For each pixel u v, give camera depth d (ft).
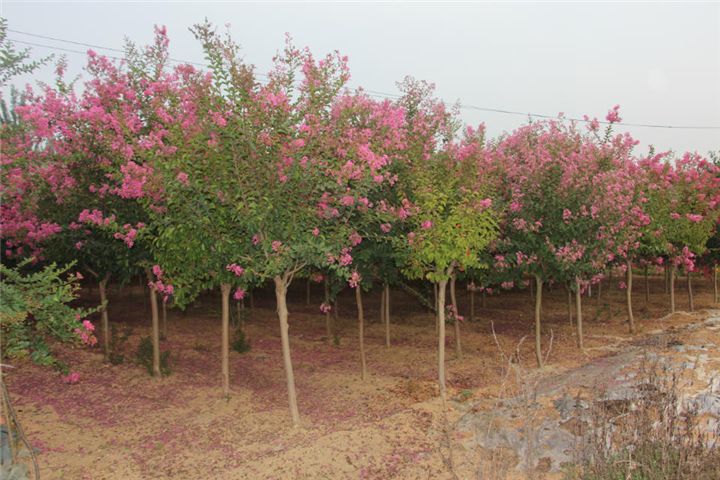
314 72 20.59
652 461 12.87
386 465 17.33
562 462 16.29
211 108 19.74
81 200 27.32
